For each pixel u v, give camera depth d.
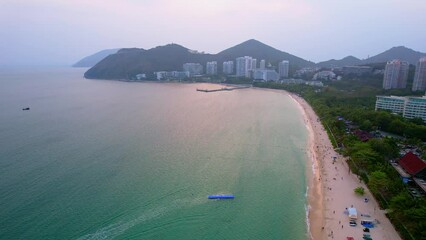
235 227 88.50
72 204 96.56
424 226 77.38
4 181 110.81
